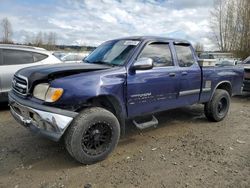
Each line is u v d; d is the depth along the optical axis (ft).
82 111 12.48
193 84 17.67
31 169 12.18
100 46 17.52
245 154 14.33
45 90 11.94
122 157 13.66
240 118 21.86
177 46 17.16
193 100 18.12
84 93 12.12
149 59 13.69
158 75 15.28
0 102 22.07
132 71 14.08
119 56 14.85
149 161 13.25
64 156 13.53
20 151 14.02
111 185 11.01
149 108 15.25
